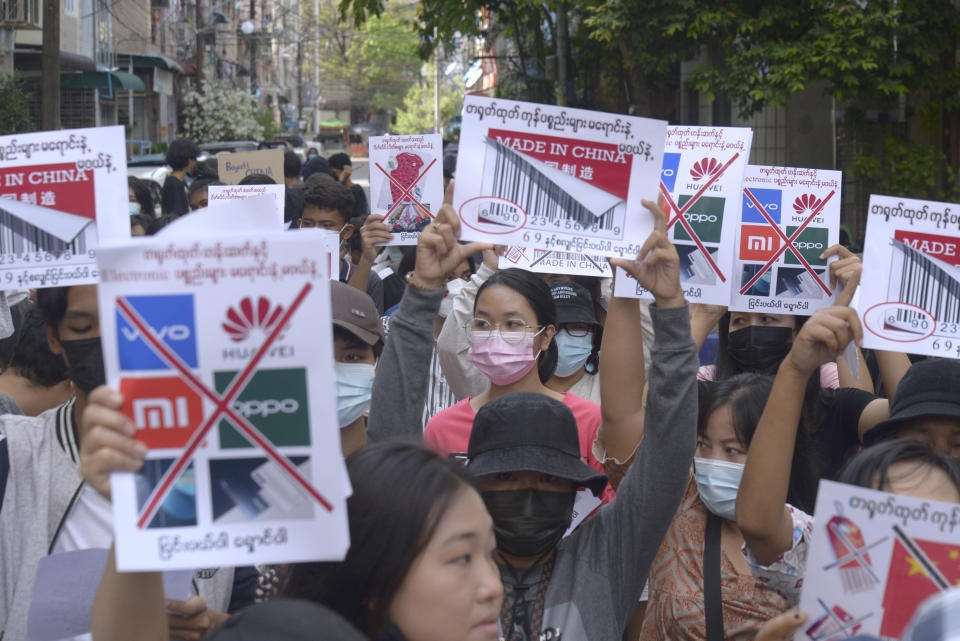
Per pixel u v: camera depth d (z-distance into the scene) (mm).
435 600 2123
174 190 12859
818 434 3871
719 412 3131
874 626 2131
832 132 17250
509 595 2750
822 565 2172
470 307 5035
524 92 26750
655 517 2740
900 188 14781
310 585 2215
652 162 2906
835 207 4312
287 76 89375
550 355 4254
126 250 1823
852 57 13461
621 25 15367
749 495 2695
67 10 27562
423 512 2125
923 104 14250
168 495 1831
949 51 14266
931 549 2107
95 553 2494
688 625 3078
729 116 20094
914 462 2449
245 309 1834
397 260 8352
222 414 1833
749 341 4523
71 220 2779
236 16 60000
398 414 2992
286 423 1843
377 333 3830
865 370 4488
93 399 1811
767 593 3025
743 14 14469
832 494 2170
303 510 1842
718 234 3867
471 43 46000
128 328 1829
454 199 2945
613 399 3256
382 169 7160
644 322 5074
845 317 2604
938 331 3193
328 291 1840
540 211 2936
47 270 2775
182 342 1832
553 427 2748
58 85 16500
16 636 2711
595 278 5273
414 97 83500
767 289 4340
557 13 22516
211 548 1833
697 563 3135
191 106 39594
